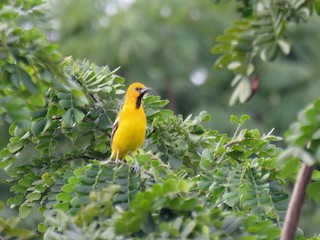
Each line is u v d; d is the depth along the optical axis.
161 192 9.54
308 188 8.89
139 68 33.06
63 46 32.62
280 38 12.77
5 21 10.07
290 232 9.23
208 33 35.28
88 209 9.59
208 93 33.84
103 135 13.70
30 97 10.17
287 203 11.65
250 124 31.48
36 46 9.94
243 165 11.95
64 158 13.36
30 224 16.12
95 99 13.38
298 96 32.50
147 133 13.78
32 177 13.17
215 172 11.93
